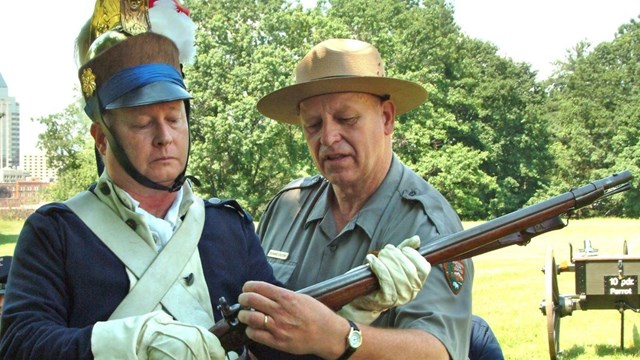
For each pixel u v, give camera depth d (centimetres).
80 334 162
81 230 182
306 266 276
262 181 3812
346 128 260
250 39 3925
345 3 4344
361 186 264
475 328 371
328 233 275
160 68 184
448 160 4044
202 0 4088
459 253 207
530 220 212
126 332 161
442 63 4453
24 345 165
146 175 183
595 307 785
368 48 272
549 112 5438
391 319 230
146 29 190
